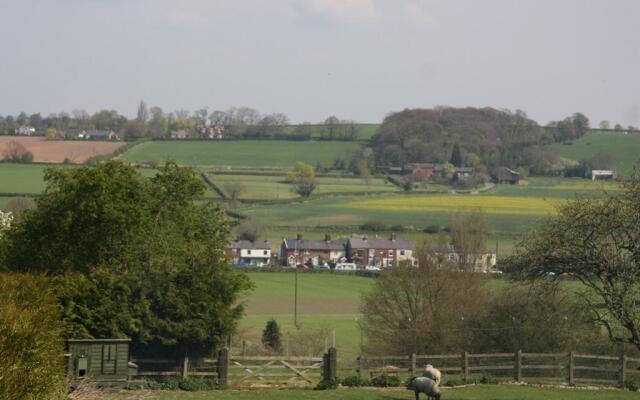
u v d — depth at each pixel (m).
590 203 145.75
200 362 137.62
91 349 121.25
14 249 152.62
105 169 155.50
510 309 169.38
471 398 128.38
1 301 81.94
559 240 142.25
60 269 146.50
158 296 140.25
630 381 144.25
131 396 120.50
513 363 152.75
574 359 155.25
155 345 141.25
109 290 137.88
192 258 145.25
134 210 149.38
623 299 139.12
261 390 131.50
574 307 159.50
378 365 162.12
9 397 70.81
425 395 129.50
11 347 73.44
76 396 102.75
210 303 141.50
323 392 130.00
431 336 187.00
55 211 151.38
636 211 139.75
